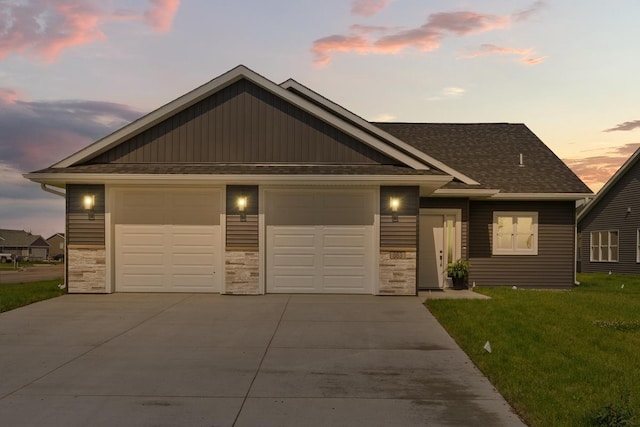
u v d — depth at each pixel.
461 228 16.11
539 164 18.55
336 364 7.45
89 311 11.17
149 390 6.29
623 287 18.38
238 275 13.32
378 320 10.40
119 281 13.57
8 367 7.22
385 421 5.40
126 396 6.08
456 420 5.45
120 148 13.92
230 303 12.13
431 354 8.00
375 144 13.85
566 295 14.21
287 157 13.91
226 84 13.92
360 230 13.53
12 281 20.47
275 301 12.41
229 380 6.69
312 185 13.29
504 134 20.53
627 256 27.66
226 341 8.71
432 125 21.08
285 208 13.53
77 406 5.76
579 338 9.02
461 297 13.33
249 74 13.77
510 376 6.82
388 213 13.34
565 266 17.39
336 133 13.98
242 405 5.82
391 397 6.12
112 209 13.45
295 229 13.53
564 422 5.30
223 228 13.35
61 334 9.16
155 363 7.43
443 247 16.05
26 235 96.31
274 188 13.41
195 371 7.06
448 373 7.07
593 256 30.80
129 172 13.01
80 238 13.37
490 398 6.12
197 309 11.41
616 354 8.07
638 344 8.68
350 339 8.88
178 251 13.59
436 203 16.11
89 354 7.89
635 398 6.05
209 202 13.61
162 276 13.58
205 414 5.55
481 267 17.28
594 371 7.11
